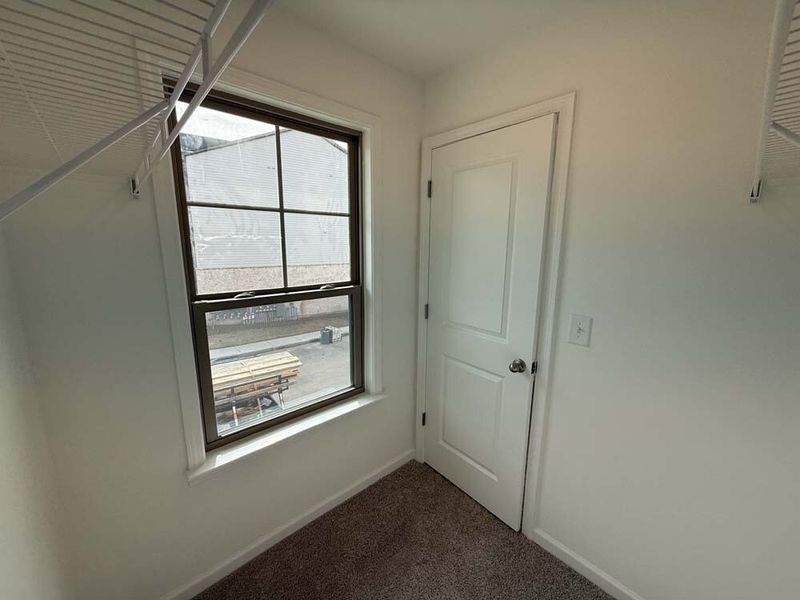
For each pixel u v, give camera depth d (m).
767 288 0.92
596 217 1.23
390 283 1.82
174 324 1.15
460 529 1.63
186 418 1.21
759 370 0.96
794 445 0.93
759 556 1.01
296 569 1.42
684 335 1.08
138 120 0.55
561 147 1.29
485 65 1.49
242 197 1.32
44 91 0.58
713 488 1.07
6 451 0.77
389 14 1.24
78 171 0.93
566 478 1.44
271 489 1.49
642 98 1.08
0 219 0.52
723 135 0.95
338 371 1.76
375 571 1.42
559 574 1.42
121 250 1.03
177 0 0.85
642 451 1.21
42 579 0.89
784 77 0.55
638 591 1.27
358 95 1.50
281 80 1.25
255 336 1.43
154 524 1.20
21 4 0.63
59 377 0.97
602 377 1.28
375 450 1.93
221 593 1.33
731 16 0.91
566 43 1.23
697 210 1.02
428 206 1.83
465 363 1.78
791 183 0.86
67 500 1.02
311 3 1.19
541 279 1.40
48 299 0.93
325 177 1.56
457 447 1.89
